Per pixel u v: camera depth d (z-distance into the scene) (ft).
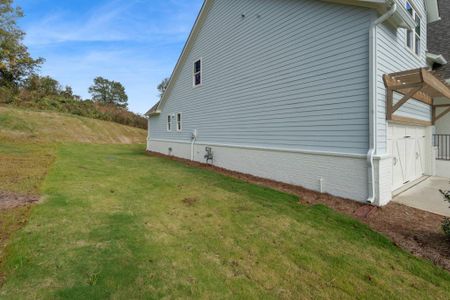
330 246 11.81
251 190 21.47
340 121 18.67
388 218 15.11
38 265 9.54
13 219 13.52
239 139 29.91
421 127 27.37
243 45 28.66
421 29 26.71
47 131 69.82
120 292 8.23
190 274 9.38
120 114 110.11
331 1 18.70
